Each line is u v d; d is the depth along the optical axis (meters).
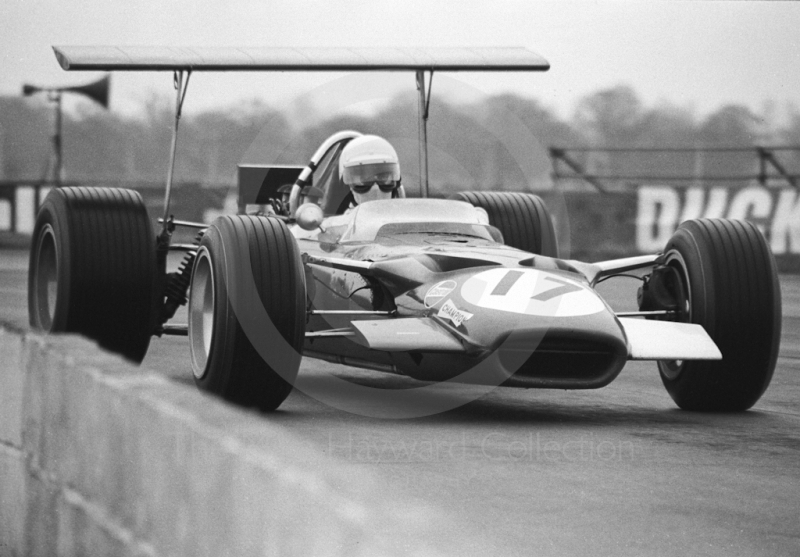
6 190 82.69
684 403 21.45
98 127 86.69
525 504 13.52
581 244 70.31
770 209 66.44
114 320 23.59
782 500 14.00
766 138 89.25
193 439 9.12
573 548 11.73
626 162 77.56
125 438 9.90
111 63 22.94
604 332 18.23
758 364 20.78
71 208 23.56
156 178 86.31
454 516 12.81
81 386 10.78
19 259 63.56
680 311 21.62
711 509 13.49
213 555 8.79
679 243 21.70
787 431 19.03
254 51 24.88
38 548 11.41
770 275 21.03
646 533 12.38
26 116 86.44
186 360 27.86
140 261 23.73
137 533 9.60
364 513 8.46
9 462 12.45
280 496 8.49
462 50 27.06
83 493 10.55
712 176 76.12
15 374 12.47
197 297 21.19
